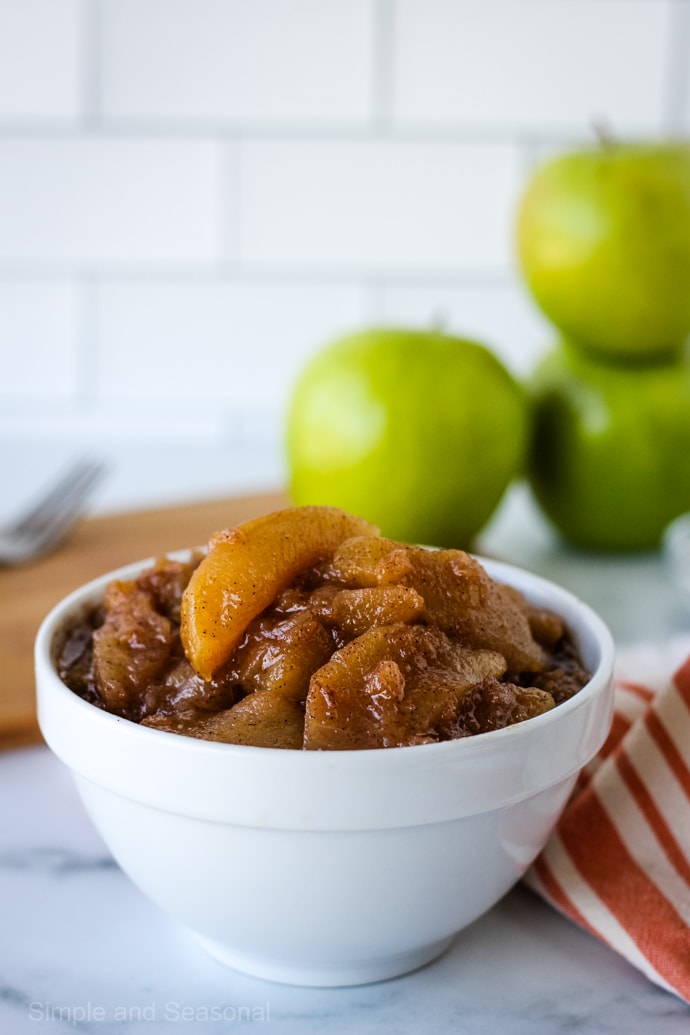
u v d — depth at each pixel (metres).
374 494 0.88
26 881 0.67
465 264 1.21
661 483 0.91
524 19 1.18
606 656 0.60
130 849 0.55
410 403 0.87
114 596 0.64
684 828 0.64
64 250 1.19
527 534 0.96
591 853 0.64
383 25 1.17
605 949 0.62
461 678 0.55
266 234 1.20
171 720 0.55
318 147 1.19
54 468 1.07
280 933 0.54
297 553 0.59
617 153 0.90
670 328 0.90
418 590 0.59
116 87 1.17
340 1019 0.55
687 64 1.19
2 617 0.85
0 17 1.16
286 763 0.49
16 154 1.18
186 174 1.19
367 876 0.51
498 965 0.60
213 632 0.56
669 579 0.91
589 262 0.89
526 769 0.52
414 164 1.20
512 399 0.89
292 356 1.22
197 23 1.17
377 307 1.22
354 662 0.54
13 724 0.79
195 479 1.06
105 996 0.57
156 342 1.21
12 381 1.21
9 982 0.58
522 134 1.19
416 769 0.49
